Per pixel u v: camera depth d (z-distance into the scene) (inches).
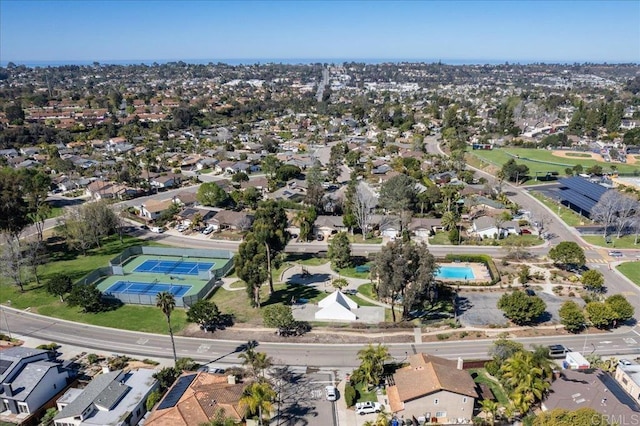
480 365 2844.5
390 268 3270.2
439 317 3472.0
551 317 3422.7
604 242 4928.6
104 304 3801.7
